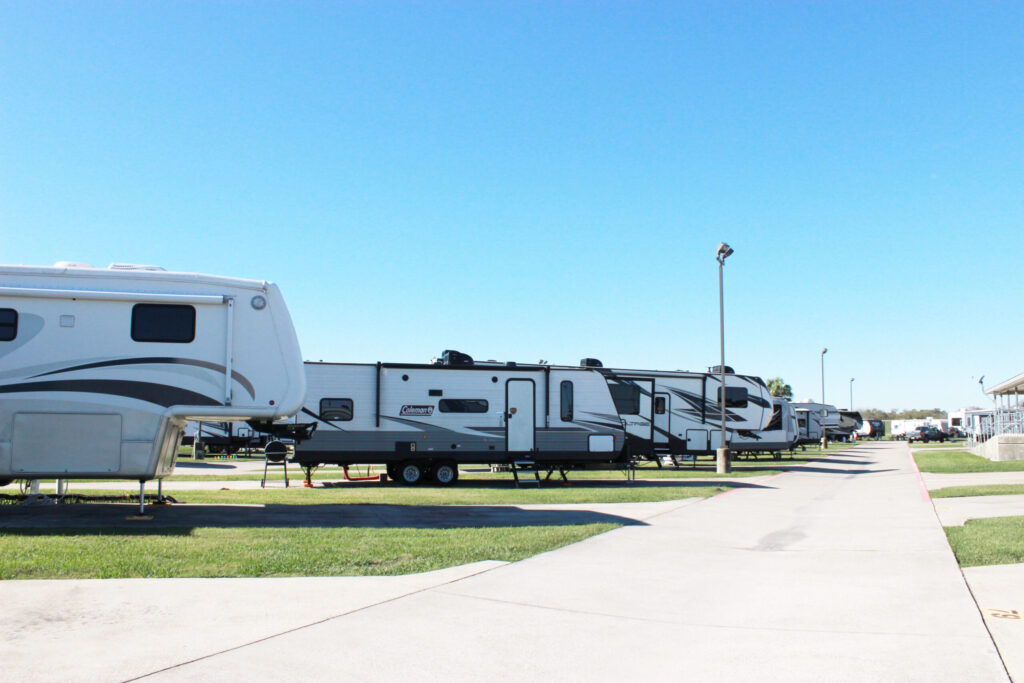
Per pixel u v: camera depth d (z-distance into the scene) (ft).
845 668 16.58
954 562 28.63
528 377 70.28
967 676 16.02
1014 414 118.62
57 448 38.32
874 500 51.55
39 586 22.81
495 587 23.97
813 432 169.89
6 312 38.58
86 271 39.88
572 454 70.38
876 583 25.08
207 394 40.57
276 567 25.80
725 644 18.38
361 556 27.86
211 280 41.39
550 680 15.85
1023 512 43.50
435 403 68.33
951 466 87.81
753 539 34.35
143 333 40.06
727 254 86.07
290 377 41.86
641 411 87.15
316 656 17.06
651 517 42.04
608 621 20.31
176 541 30.04
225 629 18.94
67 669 15.81
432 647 17.87
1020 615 21.08
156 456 39.40
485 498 51.85
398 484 69.21
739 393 98.17
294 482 70.85
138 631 18.62
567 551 30.60
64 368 38.78
